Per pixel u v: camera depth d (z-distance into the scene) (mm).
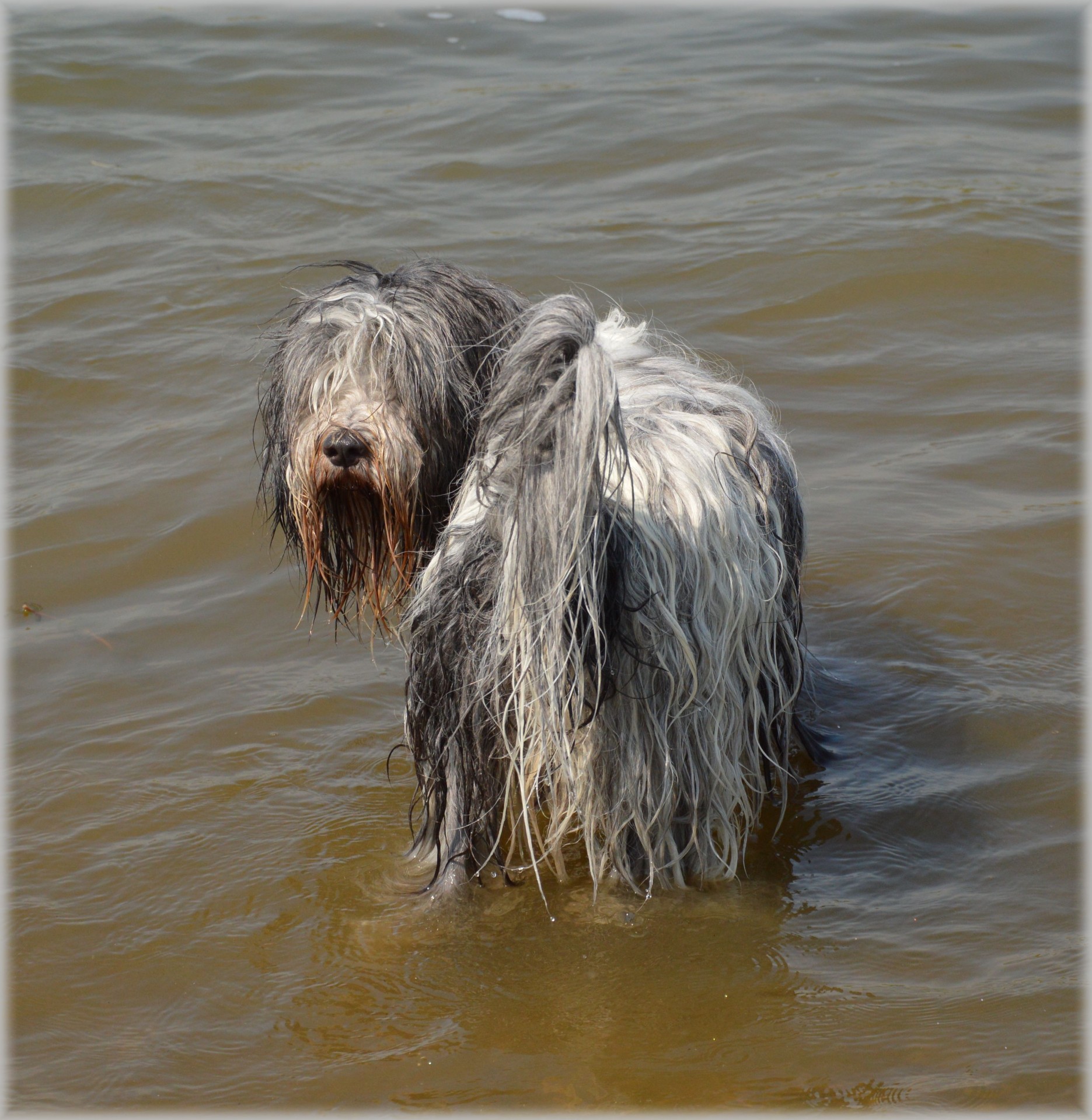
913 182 12625
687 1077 4770
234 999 5242
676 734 5379
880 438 9281
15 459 9414
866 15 17344
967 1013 4965
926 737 6621
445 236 11969
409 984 5285
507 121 14273
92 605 7996
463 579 5199
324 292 5641
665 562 5129
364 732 6859
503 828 5840
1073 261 11219
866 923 5477
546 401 4602
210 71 15805
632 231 11969
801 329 10547
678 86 15117
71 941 5543
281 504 6012
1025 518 8320
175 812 6285
